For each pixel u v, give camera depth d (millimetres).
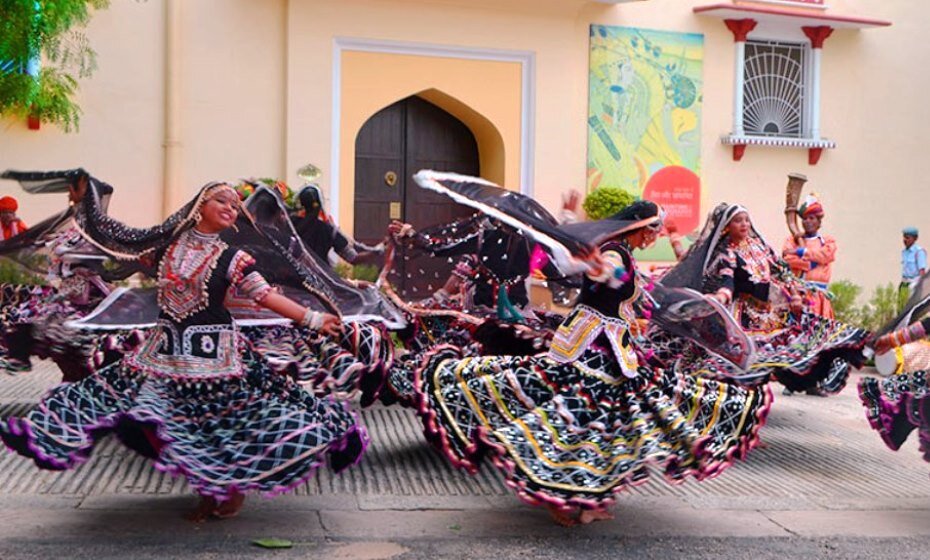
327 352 6191
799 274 9523
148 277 6070
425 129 12977
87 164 11281
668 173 13477
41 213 11008
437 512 5156
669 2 13406
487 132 12945
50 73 9859
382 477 5773
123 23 11375
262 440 4371
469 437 4738
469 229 7219
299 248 6266
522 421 4719
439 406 4805
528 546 4680
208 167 11742
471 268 7164
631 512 5312
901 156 14555
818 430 7625
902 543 4934
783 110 14125
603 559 4543
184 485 5383
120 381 4488
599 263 4723
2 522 4668
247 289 4617
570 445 4680
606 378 4848
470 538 4762
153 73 11508
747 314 6965
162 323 4566
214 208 4570
